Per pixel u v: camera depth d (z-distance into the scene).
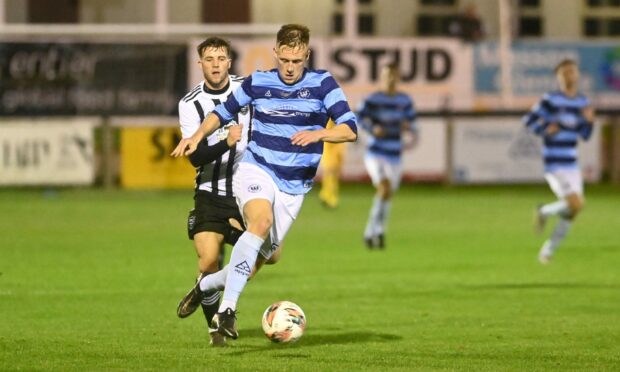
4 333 28.20
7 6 81.06
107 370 23.11
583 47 82.38
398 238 53.06
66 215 61.88
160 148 77.81
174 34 78.38
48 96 76.25
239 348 26.03
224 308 24.56
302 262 44.41
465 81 80.88
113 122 77.94
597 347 26.75
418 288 37.53
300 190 25.38
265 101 25.05
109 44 76.69
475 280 39.59
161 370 23.11
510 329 29.53
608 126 83.50
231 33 78.06
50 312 31.91
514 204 70.06
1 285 37.31
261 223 24.67
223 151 25.89
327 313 32.25
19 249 47.34
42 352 25.31
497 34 85.31
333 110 24.92
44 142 75.94
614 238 53.56
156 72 76.94
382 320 30.98
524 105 81.94
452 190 79.56
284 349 25.92
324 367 23.55
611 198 74.06
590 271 42.22
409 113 51.12
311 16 80.50
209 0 81.44
